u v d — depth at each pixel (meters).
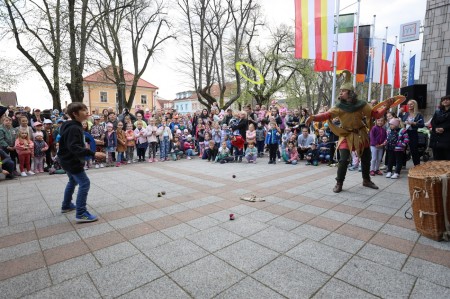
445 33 8.16
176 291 2.14
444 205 2.92
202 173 7.25
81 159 3.62
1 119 7.36
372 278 2.29
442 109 5.37
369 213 3.90
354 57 9.56
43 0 12.88
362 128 5.00
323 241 3.01
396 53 13.43
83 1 13.15
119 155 8.95
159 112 11.46
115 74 19.02
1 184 6.23
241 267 2.49
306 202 4.46
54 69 13.20
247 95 28.64
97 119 8.93
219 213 3.96
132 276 2.37
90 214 3.73
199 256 2.70
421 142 6.96
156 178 6.63
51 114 11.07
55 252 2.83
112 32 18.03
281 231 3.29
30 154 7.50
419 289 2.13
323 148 8.55
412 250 2.78
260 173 7.13
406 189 5.24
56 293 2.14
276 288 2.16
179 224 3.56
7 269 2.51
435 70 8.41
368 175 5.34
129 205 4.42
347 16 8.47
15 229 3.48
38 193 5.35
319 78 30.33
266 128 10.53
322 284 2.21
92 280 2.32
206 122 10.55
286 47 26.39
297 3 8.30
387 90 27.19
